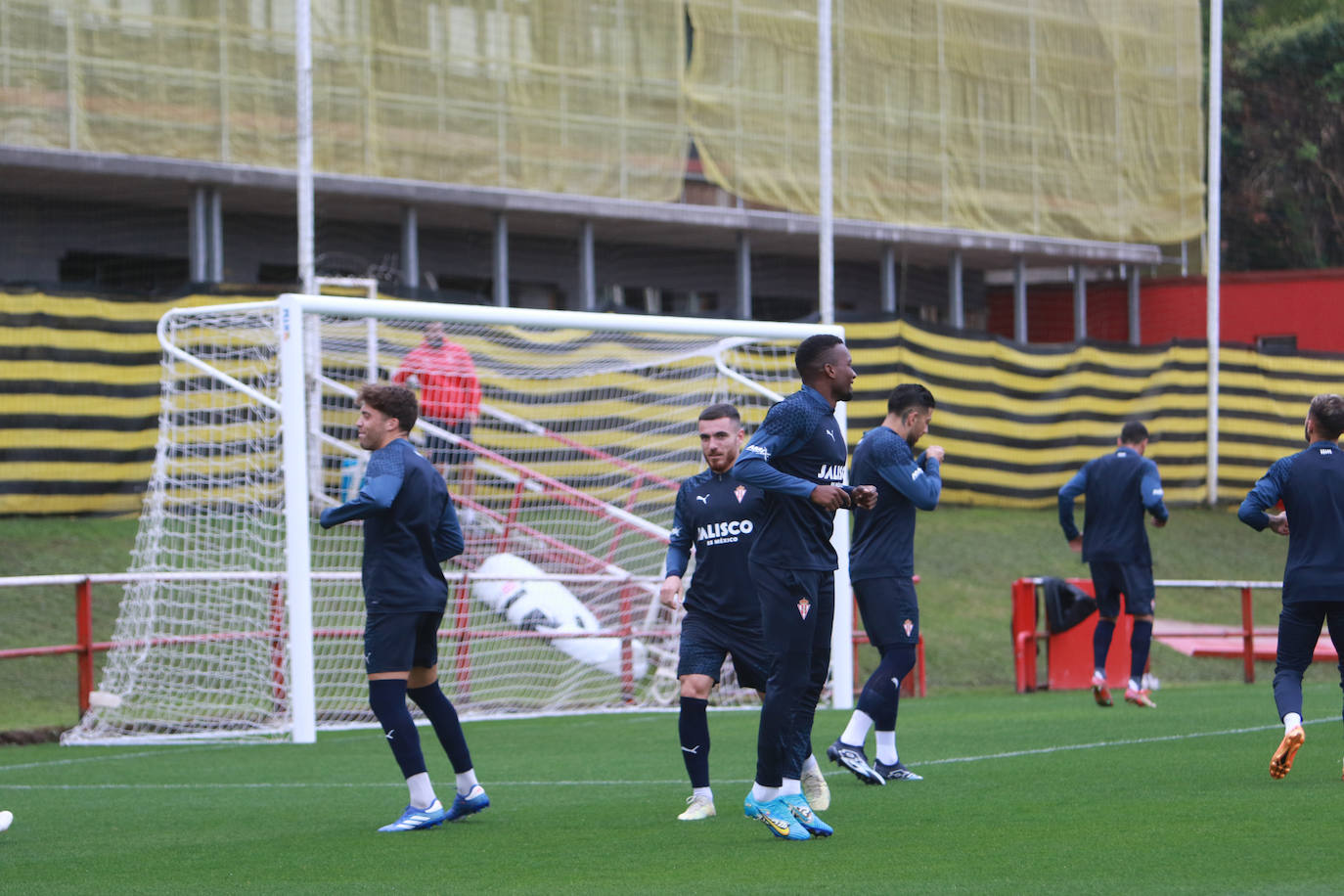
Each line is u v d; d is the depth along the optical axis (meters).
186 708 34.22
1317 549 21.27
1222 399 69.25
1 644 38.28
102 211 64.00
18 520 45.53
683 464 44.66
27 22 56.38
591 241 70.19
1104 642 35.19
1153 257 86.00
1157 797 20.56
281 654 34.34
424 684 20.34
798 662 17.67
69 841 19.75
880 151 75.88
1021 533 59.88
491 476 41.94
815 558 17.78
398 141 64.25
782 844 17.80
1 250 61.81
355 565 38.88
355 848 18.55
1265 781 21.89
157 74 58.91
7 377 45.47
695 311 81.94
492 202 66.31
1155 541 62.28
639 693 39.66
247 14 60.78
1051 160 81.69
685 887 15.33
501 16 66.75
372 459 19.56
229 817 21.75
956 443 62.00
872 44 75.56
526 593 38.97
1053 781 22.62
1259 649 48.94
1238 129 110.25
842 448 17.88
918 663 40.78
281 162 61.41
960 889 14.82
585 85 68.75
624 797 22.66
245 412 37.03
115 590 43.03
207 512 35.16
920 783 22.84
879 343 59.62
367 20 63.31
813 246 79.50
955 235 78.25
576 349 42.94
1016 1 80.31
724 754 28.17
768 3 72.81
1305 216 110.44
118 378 47.44
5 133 56.00
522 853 17.81
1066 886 14.80
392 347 41.31
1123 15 84.00
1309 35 107.75
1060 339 89.50
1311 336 83.06
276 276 69.12
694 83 71.31
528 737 32.53
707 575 19.97
